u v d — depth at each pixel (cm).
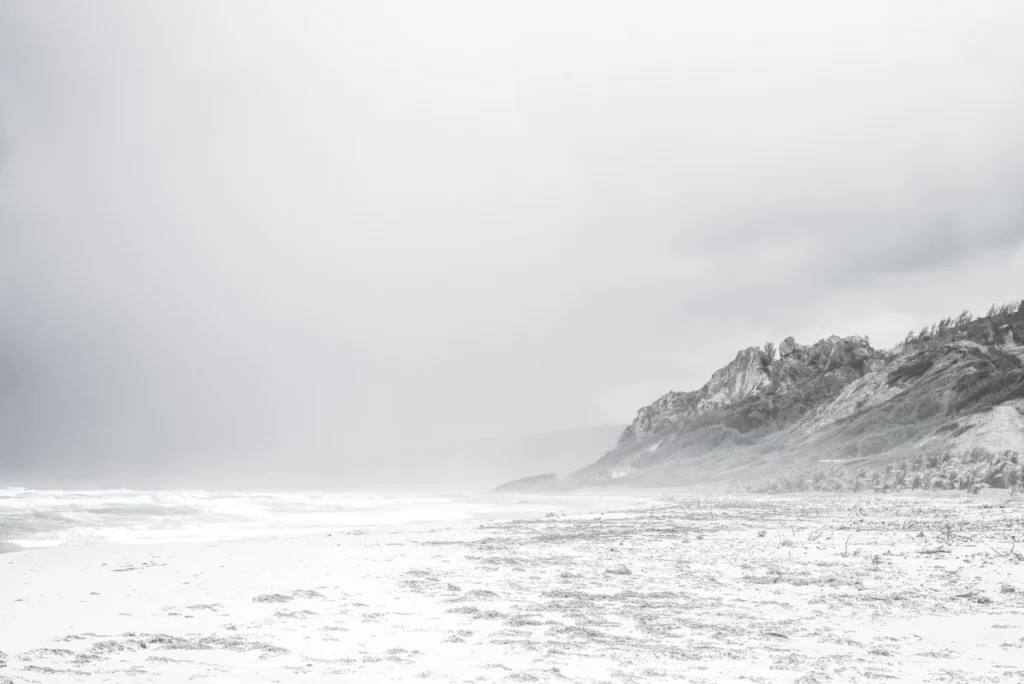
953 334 13212
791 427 14025
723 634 1453
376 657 1169
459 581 2030
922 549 2639
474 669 1101
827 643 1390
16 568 2234
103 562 2386
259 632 1345
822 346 17762
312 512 6384
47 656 1084
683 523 4184
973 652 1323
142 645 1195
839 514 4647
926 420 9556
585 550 2798
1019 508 4616
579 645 1314
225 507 6781
